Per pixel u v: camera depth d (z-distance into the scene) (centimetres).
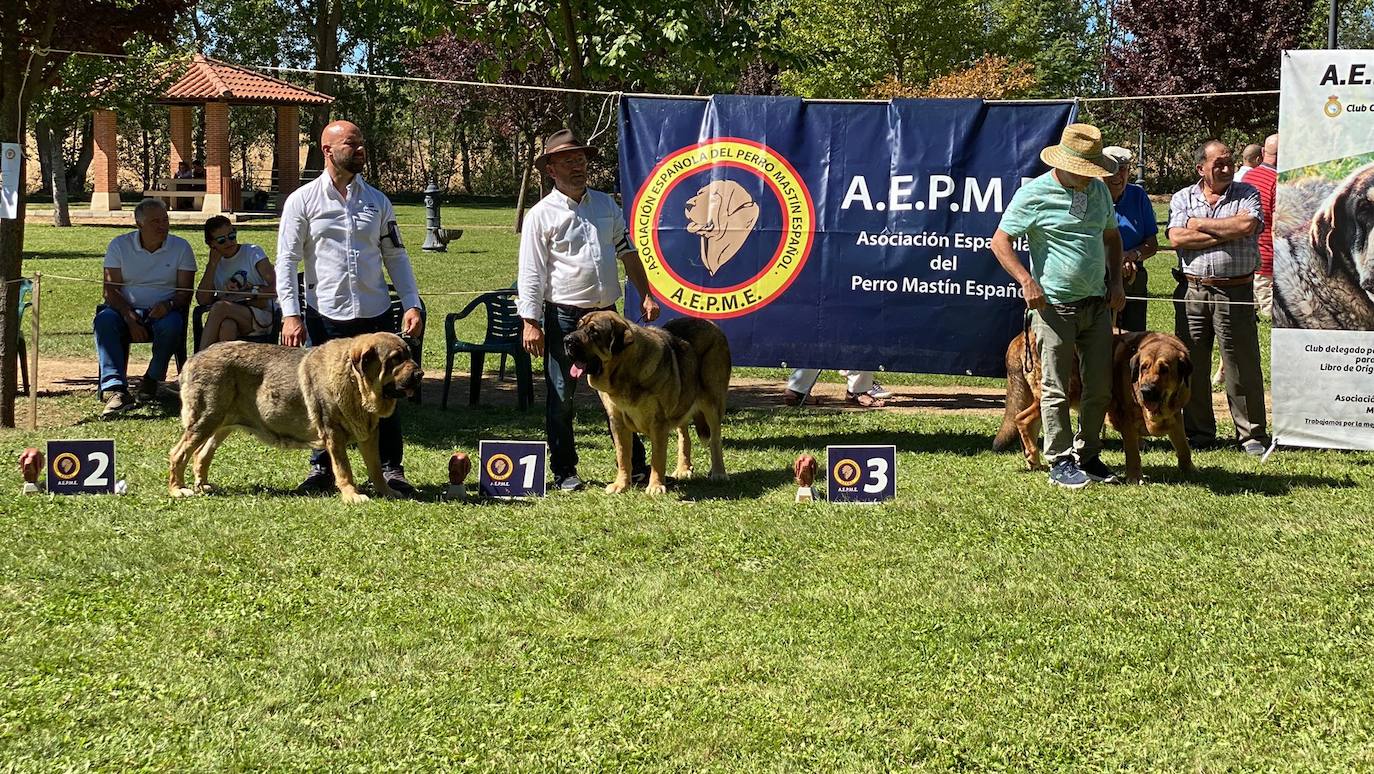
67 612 504
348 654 466
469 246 2848
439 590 541
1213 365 1263
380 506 675
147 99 2555
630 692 435
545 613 512
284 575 557
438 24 1203
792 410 1048
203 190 4041
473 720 413
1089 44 5606
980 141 873
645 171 918
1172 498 697
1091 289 713
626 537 620
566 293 729
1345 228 775
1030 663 460
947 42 3797
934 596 533
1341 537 614
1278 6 2206
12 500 675
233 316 1011
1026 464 802
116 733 401
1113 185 834
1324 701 425
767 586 547
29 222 3441
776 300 909
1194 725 410
